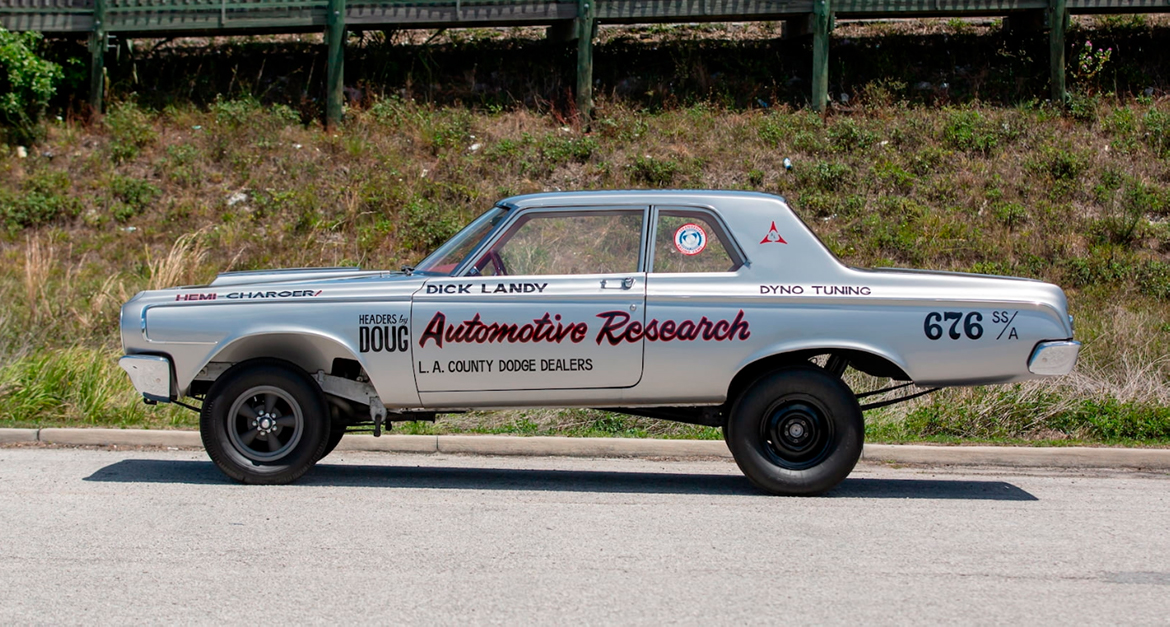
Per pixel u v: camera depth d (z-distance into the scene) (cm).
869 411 933
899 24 2094
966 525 622
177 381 683
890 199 1580
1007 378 666
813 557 548
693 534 590
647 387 670
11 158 1730
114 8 1853
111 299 1223
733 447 677
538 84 1938
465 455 840
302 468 689
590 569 521
